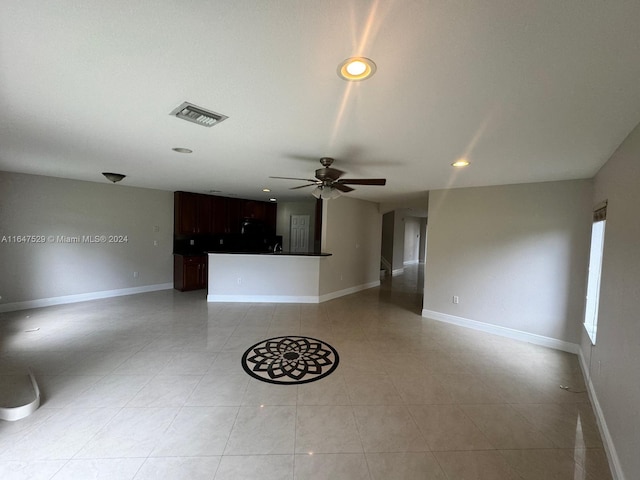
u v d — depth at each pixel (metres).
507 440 1.94
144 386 2.47
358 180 2.84
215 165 3.26
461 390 2.53
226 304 5.11
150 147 2.56
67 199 4.79
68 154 2.89
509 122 1.77
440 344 3.54
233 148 2.53
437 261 4.49
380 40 1.05
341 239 5.91
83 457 1.72
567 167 2.78
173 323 4.07
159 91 1.50
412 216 11.36
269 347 3.32
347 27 0.98
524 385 2.63
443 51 1.10
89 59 1.22
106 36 1.06
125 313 4.48
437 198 4.47
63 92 1.52
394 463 1.74
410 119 1.77
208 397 2.34
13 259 4.34
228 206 6.87
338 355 3.17
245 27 1.00
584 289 3.25
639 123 1.68
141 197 5.70
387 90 1.42
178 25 0.99
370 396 2.41
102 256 5.24
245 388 2.48
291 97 1.53
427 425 2.07
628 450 1.56
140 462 1.69
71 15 0.95
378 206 6.97
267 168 3.36
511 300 3.78
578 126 1.78
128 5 0.91
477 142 2.16
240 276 5.35
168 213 6.12
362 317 4.57
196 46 1.11
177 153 2.76
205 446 1.83
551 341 3.48
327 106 1.62
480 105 1.55
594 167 2.73
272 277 5.38
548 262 3.50
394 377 2.73
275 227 7.99
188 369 2.78
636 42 0.99
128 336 3.57
